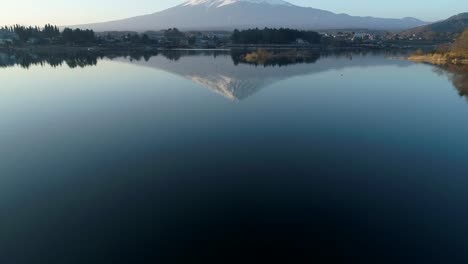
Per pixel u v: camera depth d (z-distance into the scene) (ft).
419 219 40.32
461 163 55.93
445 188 47.65
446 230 38.27
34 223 39.52
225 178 50.83
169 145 64.69
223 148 63.21
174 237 37.27
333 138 69.00
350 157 58.90
